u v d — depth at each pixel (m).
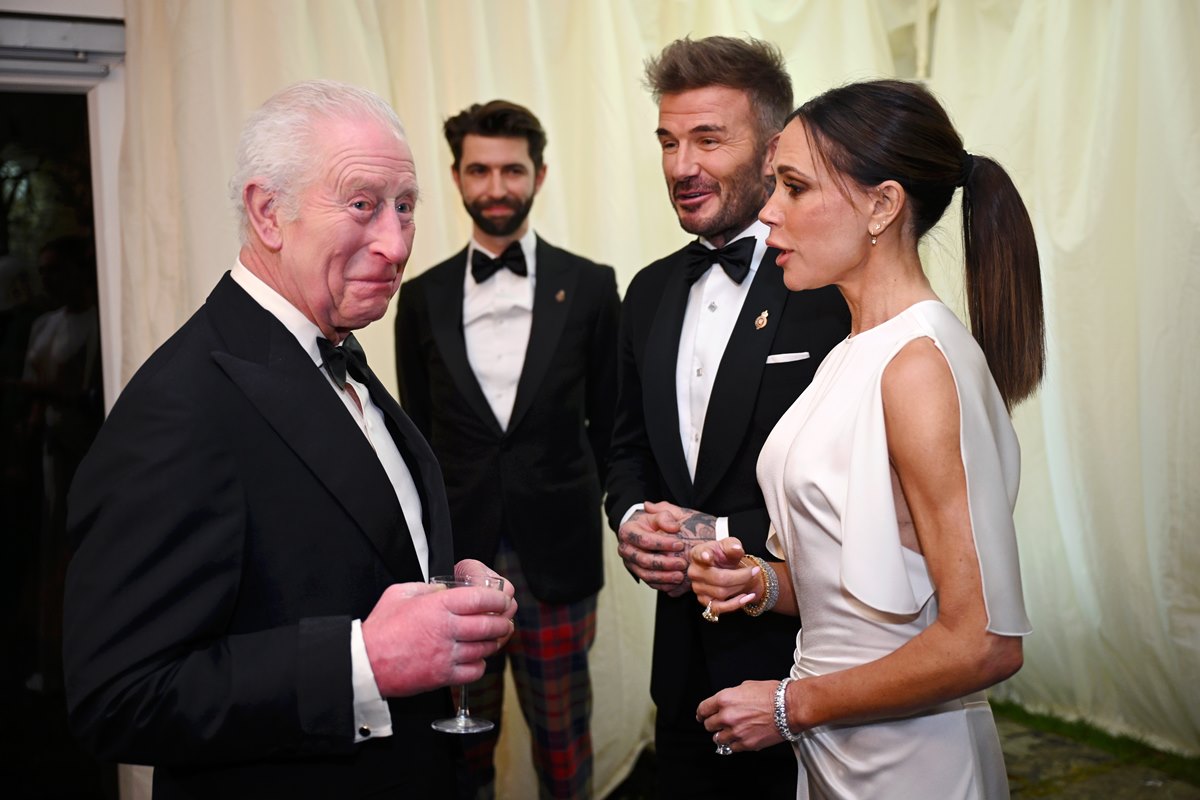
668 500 2.07
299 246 1.28
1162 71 2.97
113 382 3.05
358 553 1.26
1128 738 3.30
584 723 2.70
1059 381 3.34
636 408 2.23
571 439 2.65
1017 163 3.39
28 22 2.85
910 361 1.30
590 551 2.65
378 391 1.47
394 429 1.51
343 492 1.25
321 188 1.27
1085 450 3.27
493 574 1.37
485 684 2.60
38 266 3.00
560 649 2.62
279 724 1.13
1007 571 1.24
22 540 3.02
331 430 1.26
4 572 2.99
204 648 1.16
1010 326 1.44
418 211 3.09
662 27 3.41
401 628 1.16
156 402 1.17
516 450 2.60
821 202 1.42
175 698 1.09
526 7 3.18
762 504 1.90
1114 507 3.22
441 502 1.46
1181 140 2.95
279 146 1.27
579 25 3.29
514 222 2.68
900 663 1.27
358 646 1.16
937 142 1.39
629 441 2.22
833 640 1.41
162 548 1.13
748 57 1.99
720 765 1.98
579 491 2.64
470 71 3.12
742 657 1.85
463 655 1.18
